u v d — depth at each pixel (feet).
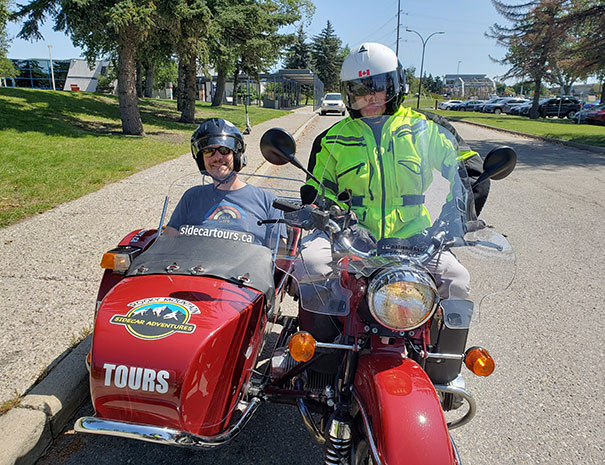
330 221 7.97
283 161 8.49
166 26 49.19
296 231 10.67
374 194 8.72
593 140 61.57
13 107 53.78
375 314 7.02
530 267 19.44
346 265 8.11
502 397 11.79
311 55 270.87
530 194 31.76
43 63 164.96
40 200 24.25
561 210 27.84
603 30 76.74
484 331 14.67
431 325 8.86
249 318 8.61
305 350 7.69
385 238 8.34
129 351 7.56
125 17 42.60
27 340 12.01
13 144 38.47
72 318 13.10
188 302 8.36
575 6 85.71
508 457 9.89
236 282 9.11
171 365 7.41
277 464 9.55
